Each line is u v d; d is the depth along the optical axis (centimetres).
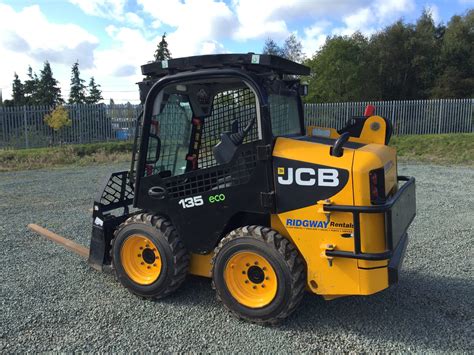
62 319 359
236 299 350
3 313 370
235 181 346
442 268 473
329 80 3316
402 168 1305
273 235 332
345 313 368
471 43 3581
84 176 1202
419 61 3525
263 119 330
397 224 332
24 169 1375
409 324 349
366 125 401
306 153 325
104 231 437
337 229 317
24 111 1803
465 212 724
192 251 374
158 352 310
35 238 595
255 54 334
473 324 348
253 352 310
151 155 383
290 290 329
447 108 2103
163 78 364
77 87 4903
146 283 388
